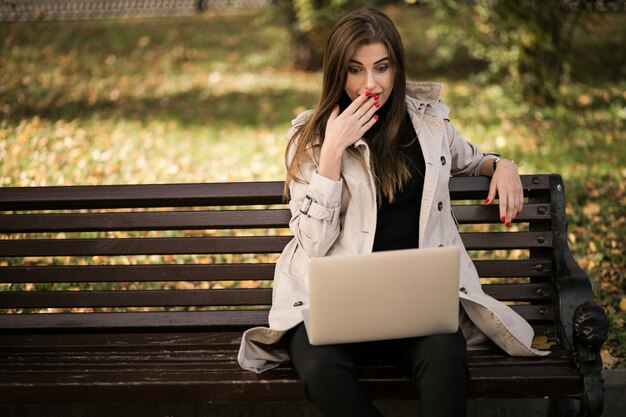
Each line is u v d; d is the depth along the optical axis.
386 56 2.80
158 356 2.90
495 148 6.61
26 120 7.27
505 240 3.12
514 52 7.97
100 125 7.24
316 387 2.49
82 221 3.12
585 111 7.90
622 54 9.50
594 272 4.52
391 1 13.20
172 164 6.15
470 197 3.13
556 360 2.75
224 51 10.78
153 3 13.31
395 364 2.69
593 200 5.48
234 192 3.09
